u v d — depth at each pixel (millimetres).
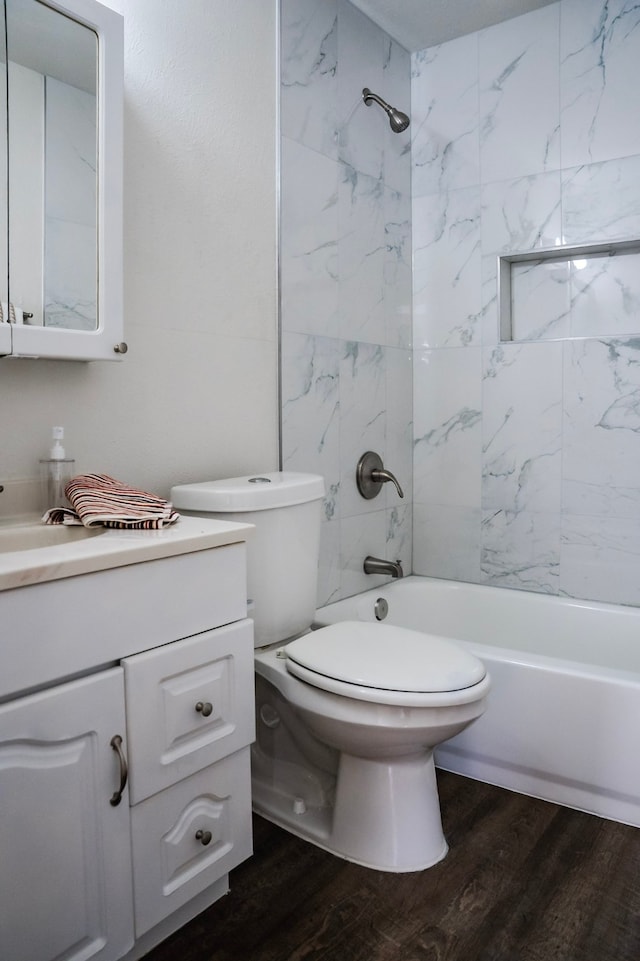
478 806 1737
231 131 1862
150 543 1138
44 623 992
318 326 2199
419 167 2645
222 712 1293
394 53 2543
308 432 2174
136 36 1597
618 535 2303
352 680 1388
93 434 1533
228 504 1555
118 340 1456
